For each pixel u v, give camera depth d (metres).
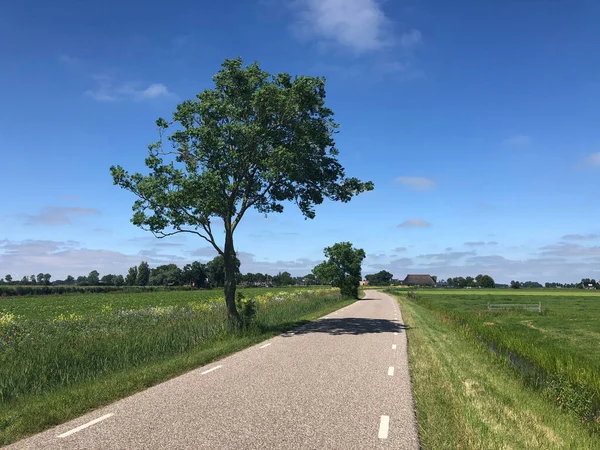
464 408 6.53
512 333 22.42
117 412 6.54
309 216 21.88
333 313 28.27
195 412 6.46
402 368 9.81
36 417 6.27
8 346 12.29
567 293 106.88
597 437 6.16
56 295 86.56
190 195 16.45
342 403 6.94
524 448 5.03
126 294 89.25
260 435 5.46
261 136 17.67
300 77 18.45
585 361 14.60
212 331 15.54
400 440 5.29
